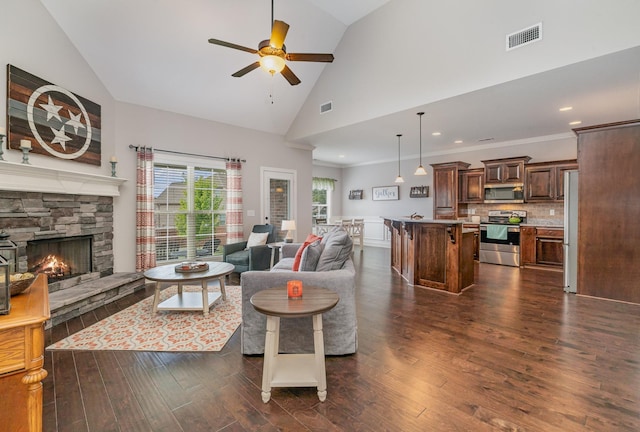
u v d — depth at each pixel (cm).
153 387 200
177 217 521
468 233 448
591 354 241
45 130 338
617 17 280
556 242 569
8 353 110
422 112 454
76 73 381
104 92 428
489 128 554
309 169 720
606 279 385
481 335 278
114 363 230
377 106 479
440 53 401
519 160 621
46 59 341
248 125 605
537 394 191
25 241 316
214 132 562
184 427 164
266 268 490
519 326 298
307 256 262
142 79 446
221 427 164
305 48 509
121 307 357
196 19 404
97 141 412
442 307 357
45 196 337
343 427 163
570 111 451
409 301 380
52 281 347
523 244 600
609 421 166
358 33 502
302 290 214
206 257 555
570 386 199
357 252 808
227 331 287
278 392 195
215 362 232
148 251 474
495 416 171
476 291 425
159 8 379
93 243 402
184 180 528
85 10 356
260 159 630
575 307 354
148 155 475
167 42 414
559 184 580
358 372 217
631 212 369
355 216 1005
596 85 355
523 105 425
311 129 601
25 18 318
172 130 510
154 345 259
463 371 217
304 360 217
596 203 390
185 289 432
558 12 311
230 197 577
